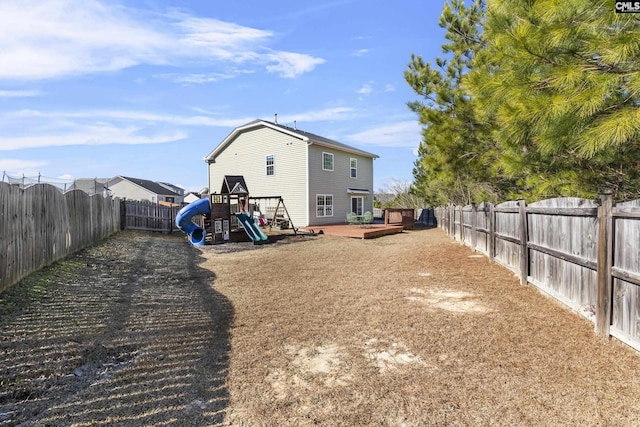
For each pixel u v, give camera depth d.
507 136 4.46
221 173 20.67
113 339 3.41
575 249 3.73
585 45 2.98
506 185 7.90
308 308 4.46
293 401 2.40
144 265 7.38
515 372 2.64
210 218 12.14
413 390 2.48
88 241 7.96
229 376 2.76
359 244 11.42
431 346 3.18
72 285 5.02
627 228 2.85
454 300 4.54
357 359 3.01
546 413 2.14
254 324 3.92
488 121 5.88
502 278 5.50
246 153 19.44
